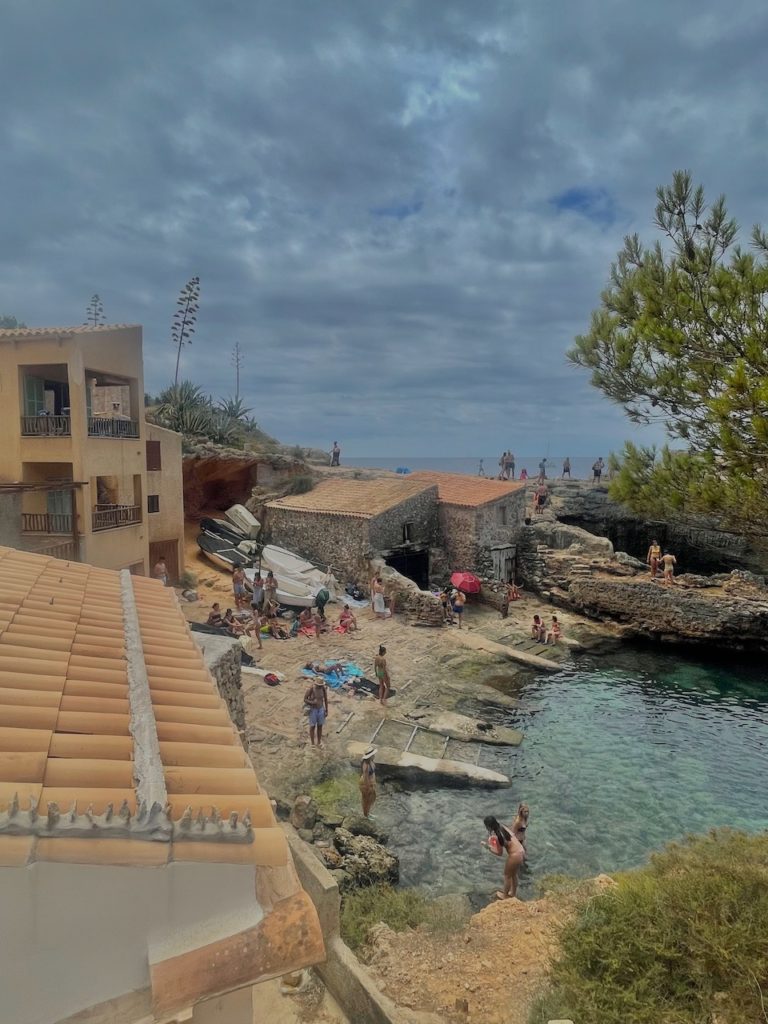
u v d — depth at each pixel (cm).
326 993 707
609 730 1969
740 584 2834
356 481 3594
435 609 2691
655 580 2964
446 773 1591
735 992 649
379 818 1427
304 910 342
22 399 1983
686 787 1639
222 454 3559
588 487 4369
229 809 373
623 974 698
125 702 512
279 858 335
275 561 2836
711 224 968
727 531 1015
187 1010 316
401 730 1806
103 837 299
